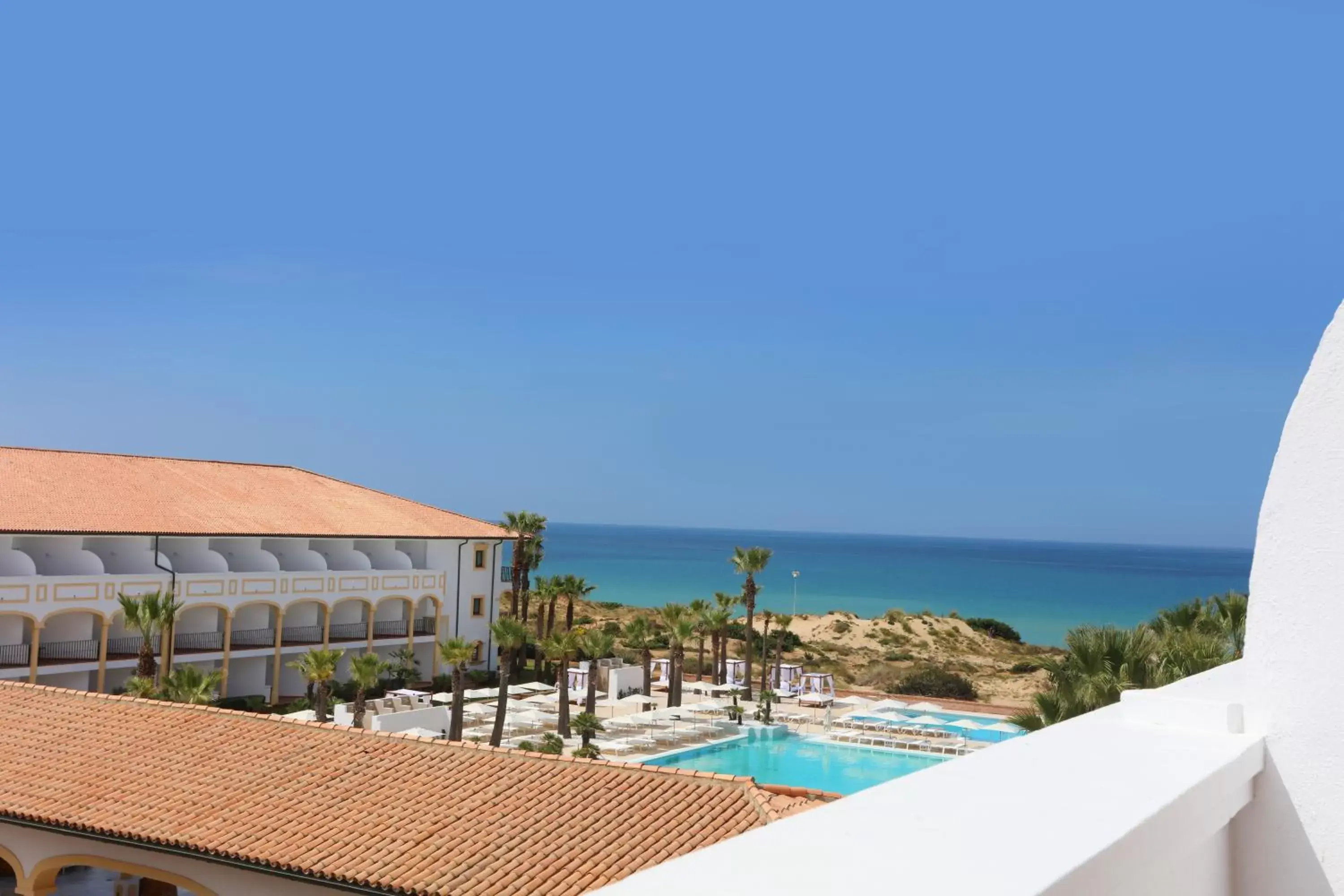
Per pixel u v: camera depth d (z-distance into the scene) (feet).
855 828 5.82
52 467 159.12
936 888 4.86
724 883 4.75
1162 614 98.43
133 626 126.52
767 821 61.21
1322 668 9.00
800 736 150.71
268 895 59.21
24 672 130.52
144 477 168.04
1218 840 8.95
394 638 174.29
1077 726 9.56
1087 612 441.68
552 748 125.80
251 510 167.73
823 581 566.77
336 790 65.57
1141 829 6.36
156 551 145.69
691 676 214.48
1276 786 9.08
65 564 139.74
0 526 129.29
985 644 295.28
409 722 132.36
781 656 231.30
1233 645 83.41
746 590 187.52
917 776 7.38
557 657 140.36
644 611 360.07
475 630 190.39
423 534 178.70
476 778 66.54
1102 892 5.80
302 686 162.61
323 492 190.08
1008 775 7.50
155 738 74.13
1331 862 8.88
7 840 66.59
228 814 62.80
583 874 55.47
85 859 64.18
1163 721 9.55
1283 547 9.23
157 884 80.02
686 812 62.44
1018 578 588.50
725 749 142.72
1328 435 9.08
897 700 185.57
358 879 55.21
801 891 4.69
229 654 149.48
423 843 58.70
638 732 146.82
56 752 72.38
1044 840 5.82
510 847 58.18
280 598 155.12
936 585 547.08
